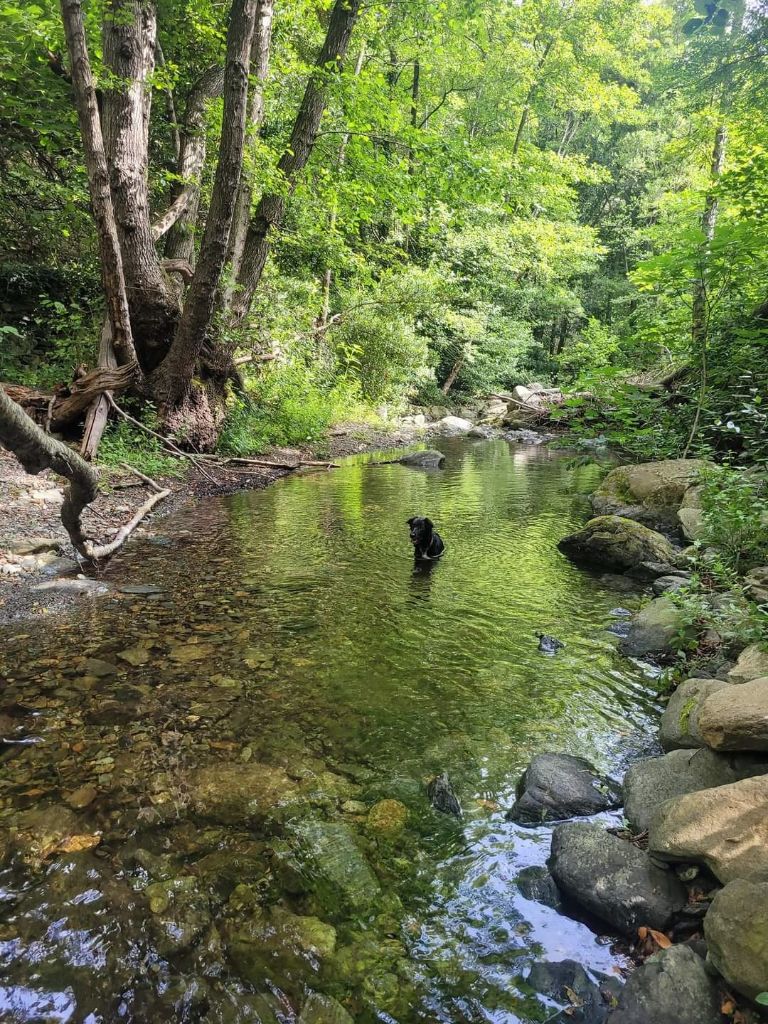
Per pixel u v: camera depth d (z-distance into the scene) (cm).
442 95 2452
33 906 200
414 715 331
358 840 238
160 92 1226
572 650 419
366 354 2019
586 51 2500
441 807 258
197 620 448
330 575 568
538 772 271
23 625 423
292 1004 173
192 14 1104
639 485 772
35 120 993
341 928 198
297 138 1154
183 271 1098
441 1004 175
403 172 1194
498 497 971
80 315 1069
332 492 974
